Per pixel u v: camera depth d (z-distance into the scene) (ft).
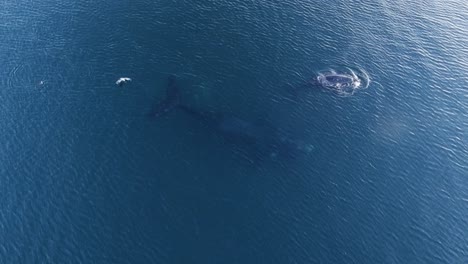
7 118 291.58
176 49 346.54
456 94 318.24
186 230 237.45
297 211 247.50
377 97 313.12
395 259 227.61
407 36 368.27
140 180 260.21
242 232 237.25
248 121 293.64
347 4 404.16
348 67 336.08
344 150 279.49
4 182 257.34
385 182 262.47
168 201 250.16
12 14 377.50
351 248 232.12
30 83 315.17
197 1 396.78
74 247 230.48
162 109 298.97
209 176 262.06
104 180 260.42
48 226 238.68
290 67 335.26
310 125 293.23
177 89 312.71
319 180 262.88
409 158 275.39
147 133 284.20
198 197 252.01
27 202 248.73
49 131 285.23
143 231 237.25
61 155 272.31
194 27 368.48
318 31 370.94
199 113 296.71
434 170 268.62
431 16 392.47
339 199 254.06
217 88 315.78
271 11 391.24
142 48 346.33
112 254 228.02
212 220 241.96
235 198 252.21
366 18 387.55
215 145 278.05
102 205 248.73
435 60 345.92
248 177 262.26
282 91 315.78
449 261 226.58
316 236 236.84
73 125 289.12
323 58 344.08
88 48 345.51
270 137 283.59
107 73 324.39
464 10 401.70
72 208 246.88
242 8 392.47
